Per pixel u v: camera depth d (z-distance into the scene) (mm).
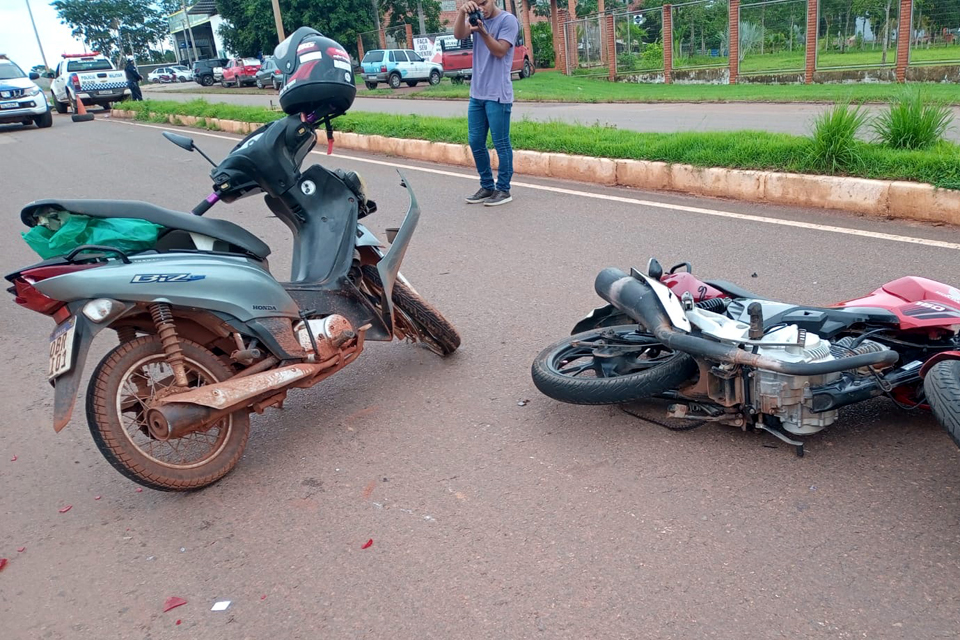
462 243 7055
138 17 97188
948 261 5465
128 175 12227
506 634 2467
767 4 25375
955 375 2758
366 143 12711
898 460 3174
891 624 2357
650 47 31484
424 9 49469
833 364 2916
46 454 3928
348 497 3309
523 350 4672
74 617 2727
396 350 4859
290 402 4270
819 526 2828
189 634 2596
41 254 3270
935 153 6961
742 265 5770
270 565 2910
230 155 4020
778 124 12422
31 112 22094
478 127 8164
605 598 2578
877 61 23297
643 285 3574
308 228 4234
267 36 44031
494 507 3139
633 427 3635
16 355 5336
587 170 9102
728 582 2596
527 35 41062
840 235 6258
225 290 3383
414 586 2727
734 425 3373
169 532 3172
